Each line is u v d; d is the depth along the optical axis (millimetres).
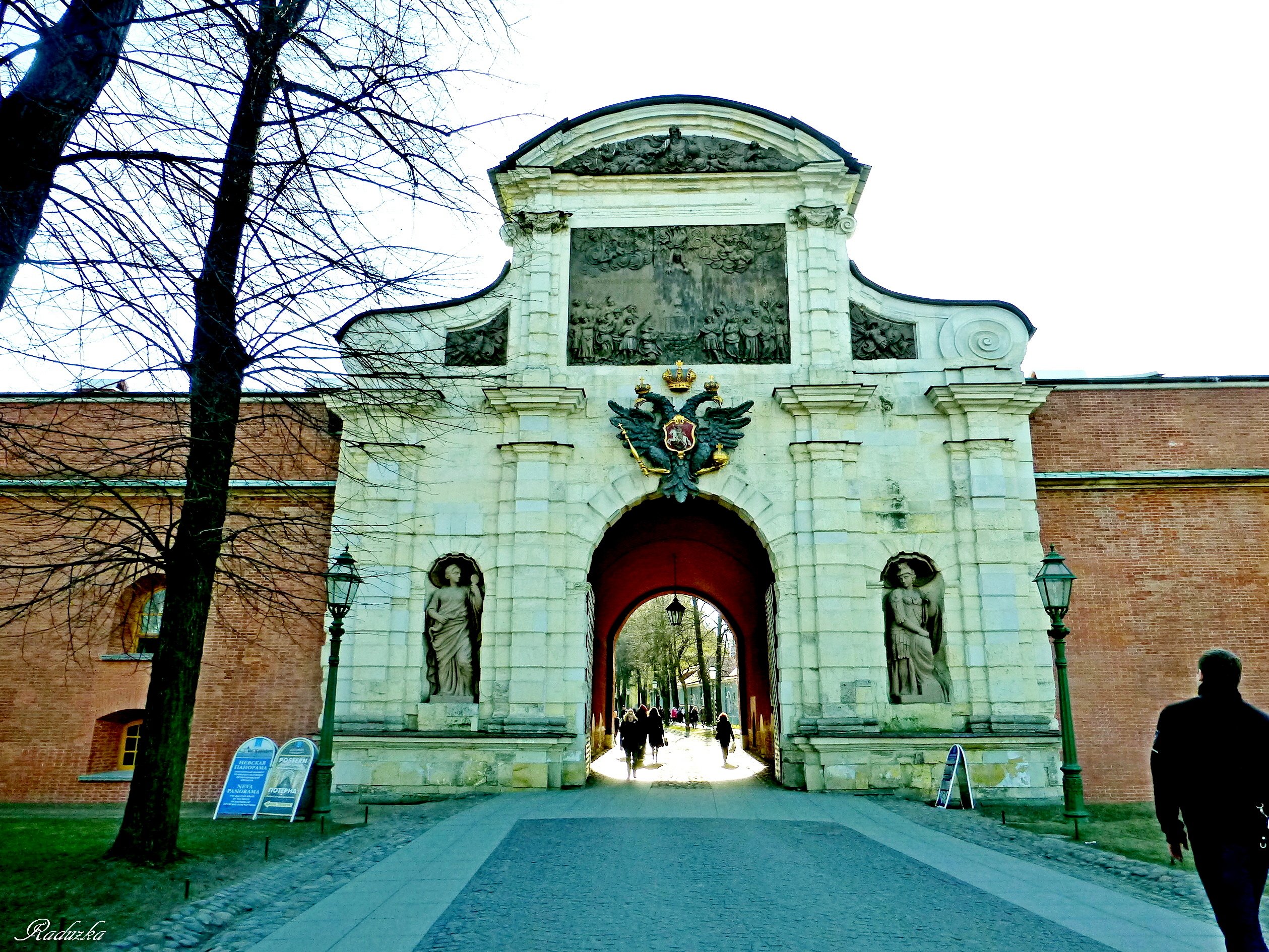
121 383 11555
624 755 32938
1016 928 8344
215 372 11273
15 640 20812
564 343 21484
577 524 20422
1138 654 19844
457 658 19844
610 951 7680
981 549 19844
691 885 10117
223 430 11719
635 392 21109
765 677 28094
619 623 35969
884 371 21062
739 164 22391
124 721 21141
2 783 20188
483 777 19000
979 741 18750
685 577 33938
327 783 15367
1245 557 20438
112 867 10383
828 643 19422
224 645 20469
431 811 16578
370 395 13297
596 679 30094
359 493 20484
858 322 21516
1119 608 20109
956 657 19547
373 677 19516
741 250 22016
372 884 10258
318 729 19812
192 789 19797
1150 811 16734
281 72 10234
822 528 19938
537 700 19281
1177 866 11312
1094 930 8273
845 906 9172
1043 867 11328
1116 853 12352
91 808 19000
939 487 20375
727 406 20953
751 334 21406
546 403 20609
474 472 20750
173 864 10859
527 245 21969
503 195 22781
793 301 21609
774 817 15250
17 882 9727
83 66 8719
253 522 20578
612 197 22438
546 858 11719
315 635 20406
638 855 11875
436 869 11070
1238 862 5711
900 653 19625
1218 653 6180
